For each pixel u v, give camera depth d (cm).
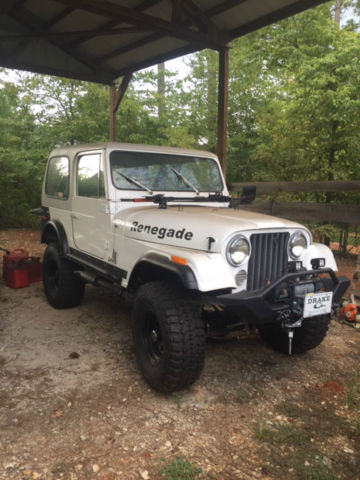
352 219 559
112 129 930
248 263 287
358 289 524
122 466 224
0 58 773
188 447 241
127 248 334
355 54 716
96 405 282
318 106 743
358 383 319
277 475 220
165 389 287
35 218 1202
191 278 259
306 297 283
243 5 574
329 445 246
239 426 262
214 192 418
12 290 558
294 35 890
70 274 456
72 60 862
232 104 1116
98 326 428
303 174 841
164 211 338
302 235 314
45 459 228
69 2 501
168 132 1170
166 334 273
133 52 804
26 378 317
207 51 1159
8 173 1148
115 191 356
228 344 387
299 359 359
